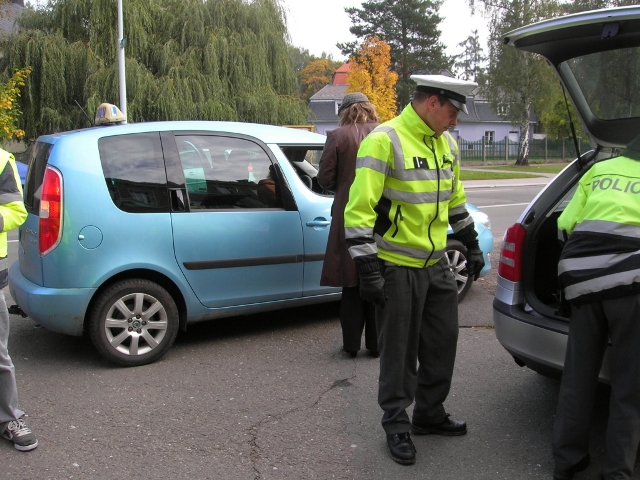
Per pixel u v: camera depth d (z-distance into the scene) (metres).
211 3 20.20
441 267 3.42
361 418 3.84
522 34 3.42
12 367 3.42
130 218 4.54
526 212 3.75
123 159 4.61
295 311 6.09
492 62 38.47
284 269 5.15
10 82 16.42
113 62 18.67
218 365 4.69
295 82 22.25
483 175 29.88
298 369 4.62
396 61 51.91
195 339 5.28
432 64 51.56
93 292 4.45
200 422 3.77
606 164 3.09
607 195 2.97
